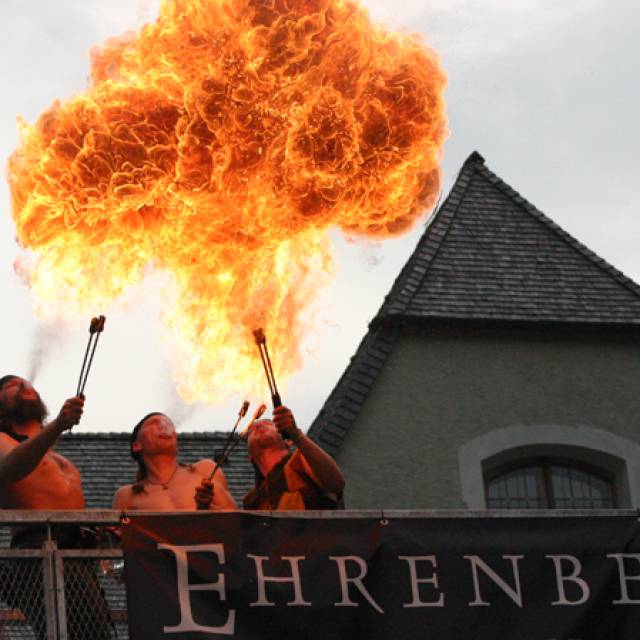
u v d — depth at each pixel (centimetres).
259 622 843
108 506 1569
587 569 900
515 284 1652
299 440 902
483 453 1545
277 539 860
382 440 1538
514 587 888
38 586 839
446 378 1578
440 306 1603
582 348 1617
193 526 850
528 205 1770
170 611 831
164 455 920
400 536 880
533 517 905
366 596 865
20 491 877
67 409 846
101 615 845
